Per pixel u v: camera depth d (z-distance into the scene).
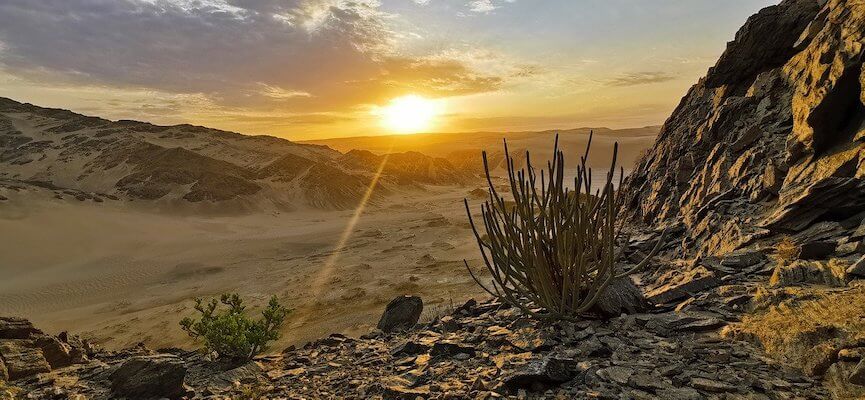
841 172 9.34
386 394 5.00
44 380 7.11
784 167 11.32
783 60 18.11
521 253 6.38
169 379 6.34
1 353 7.59
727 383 3.87
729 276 7.46
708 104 20.53
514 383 4.44
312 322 28.17
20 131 191.62
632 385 4.07
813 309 4.94
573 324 6.00
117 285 50.09
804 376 3.88
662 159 21.20
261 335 7.97
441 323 8.62
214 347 7.86
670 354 4.72
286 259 61.97
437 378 5.24
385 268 47.59
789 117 13.96
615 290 6.62
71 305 42.41
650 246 13.33
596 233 6.09
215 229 94.69
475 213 110.88
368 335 9.63
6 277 54.25
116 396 6.31
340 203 141.00
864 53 10.16
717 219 11.80
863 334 3.99
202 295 42.62
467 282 35.38
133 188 117.94
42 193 94.25
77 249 69.56
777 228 9.12
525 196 6.27
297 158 172.12
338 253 63.28
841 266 6.13
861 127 9.71
